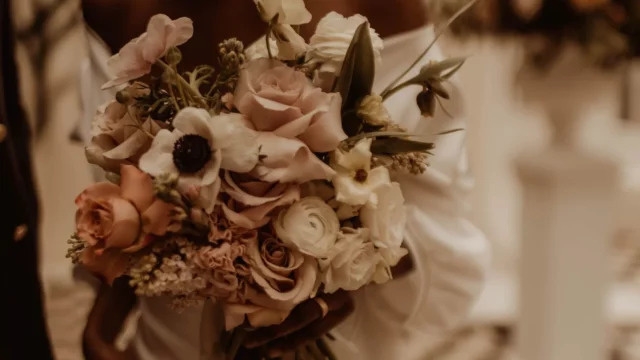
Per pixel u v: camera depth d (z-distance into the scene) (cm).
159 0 87
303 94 67
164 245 65
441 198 90
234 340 73
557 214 213
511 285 324
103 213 62
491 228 345
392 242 71
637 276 326
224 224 66
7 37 114
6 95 115
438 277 91
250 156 63
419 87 88
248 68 68
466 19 194
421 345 261
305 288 67
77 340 162
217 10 85
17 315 105
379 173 70
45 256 205
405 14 88
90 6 90
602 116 371
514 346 263
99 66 90
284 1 68
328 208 68
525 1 193
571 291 217
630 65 203
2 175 103
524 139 342
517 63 216
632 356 257
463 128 84
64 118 212
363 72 72
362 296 91
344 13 85
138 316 94
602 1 183
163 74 67
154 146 65
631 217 359
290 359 79
